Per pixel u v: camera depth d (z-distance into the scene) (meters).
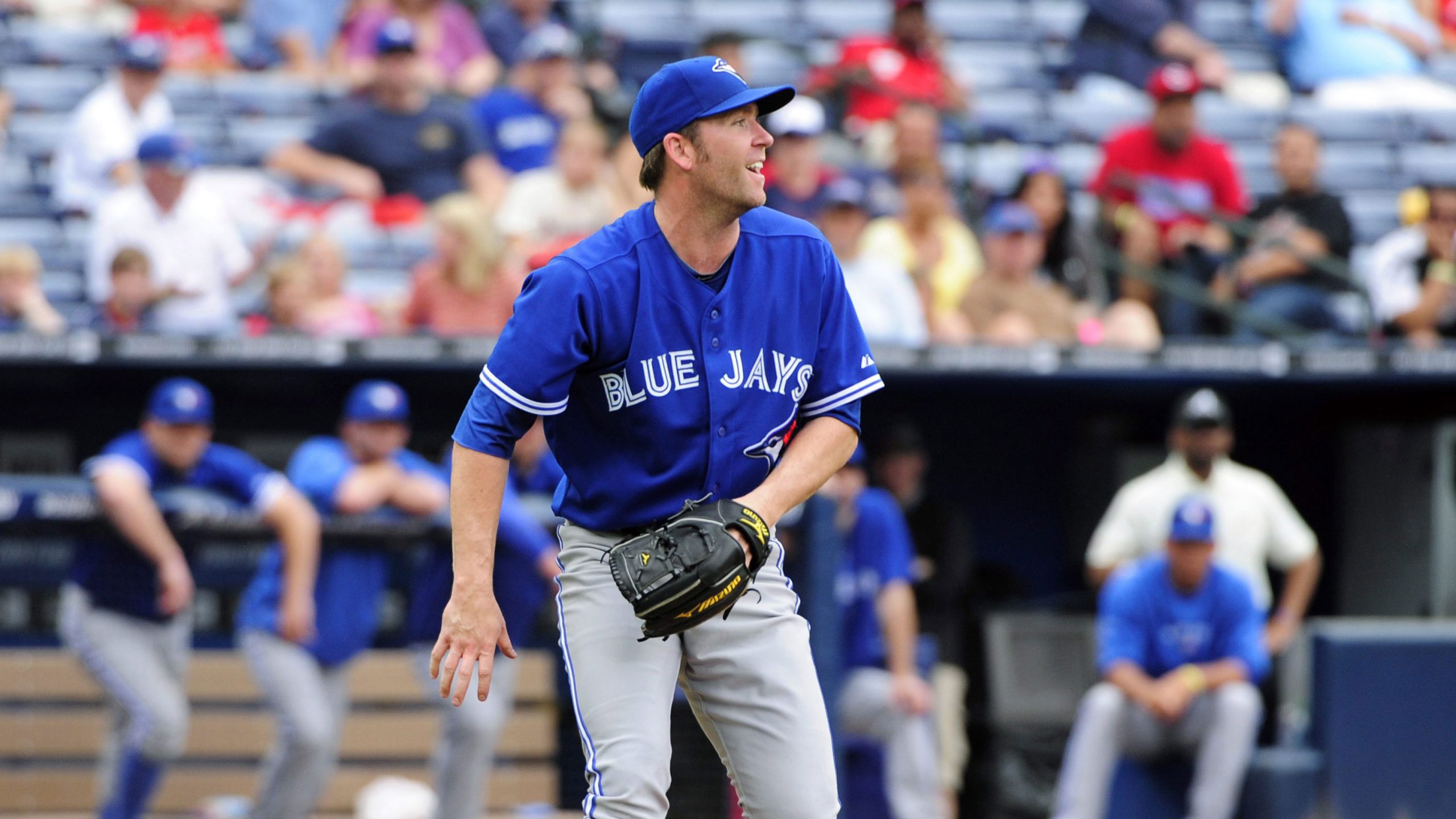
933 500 31.31
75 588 21.52
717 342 11.30
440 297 28.83
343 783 22.86
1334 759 27.25
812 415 11.88
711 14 43.12
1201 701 26.14
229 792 22.72
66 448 30.84
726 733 11.76
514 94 34.91
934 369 29.02
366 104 33.62
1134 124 39.53
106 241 29.61
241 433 31.17
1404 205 36.25
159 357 27.22
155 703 21.66
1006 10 45.22
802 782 11.52
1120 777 26.94
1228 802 25.92
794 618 11.85
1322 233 33.97
